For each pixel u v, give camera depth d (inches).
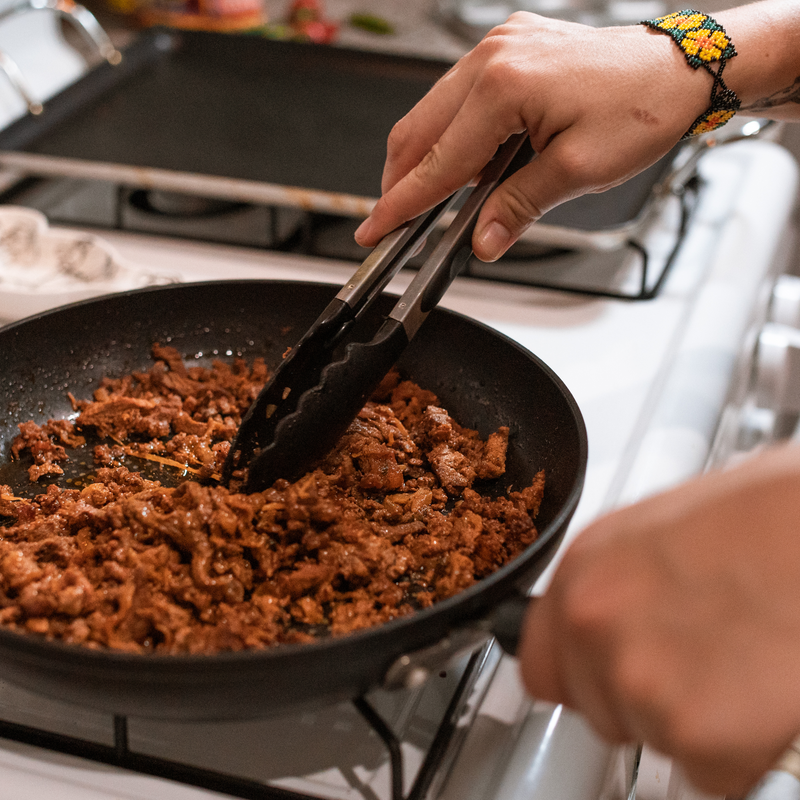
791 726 14.7
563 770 24.5
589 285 37.5
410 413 30.2
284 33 62.9
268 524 25.7
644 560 16.1
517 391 29.0
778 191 43.0
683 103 27.9
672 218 41.4
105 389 30.5
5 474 28.6
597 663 16.6
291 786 24.4
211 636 23.8
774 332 39.8
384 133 42.3
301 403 25.6
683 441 31.0
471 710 25.5
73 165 38.0
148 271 35.1
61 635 24.2
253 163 39.8
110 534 26.1
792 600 14.6
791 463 15.5
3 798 24.0
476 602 22.8
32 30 48.9
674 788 26.0
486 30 65.5
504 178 27.9
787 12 29.2
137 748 24.8
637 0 66.9
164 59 49.4
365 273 27.2
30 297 33.4
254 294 31.1
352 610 25.1
